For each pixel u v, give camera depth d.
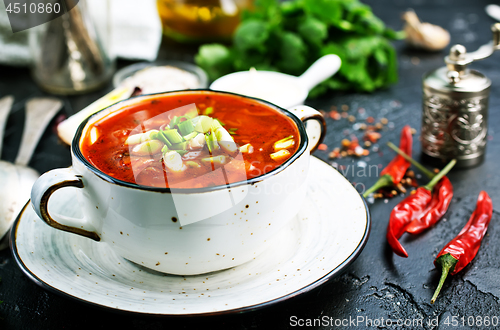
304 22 0.77
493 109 0.75
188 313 0.48
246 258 0.52
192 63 0.85
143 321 0.52
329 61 0.71
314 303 0.53
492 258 0.56
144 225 0.49
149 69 0.79
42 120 0.71
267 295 0.49
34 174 0.62
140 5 0.84
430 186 0.61
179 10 0.85
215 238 0.49
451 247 0.55
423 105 0.66
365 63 0.79
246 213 0.49
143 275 0.52
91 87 0.78
